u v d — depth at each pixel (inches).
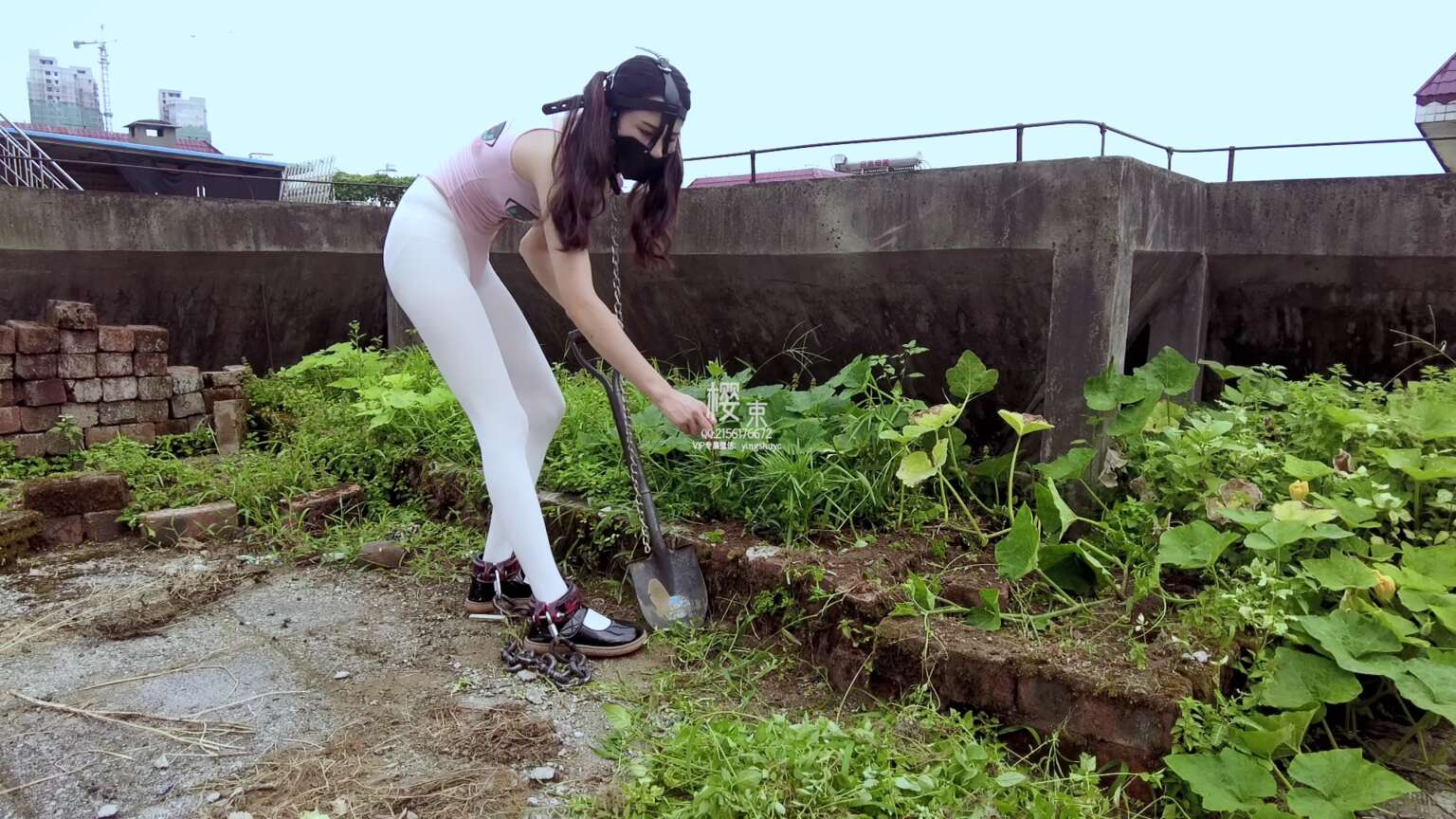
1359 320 134.2
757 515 106.3
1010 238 111.9
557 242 78.2
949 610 85.2
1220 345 148.3
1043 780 70.2
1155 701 69.1
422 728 76.5
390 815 64.1
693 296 161.3
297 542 121.8
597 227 162.2
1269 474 96.7
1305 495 91.8
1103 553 92.3
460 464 134.3
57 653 89.7
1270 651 77.2
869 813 63.1
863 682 84.1
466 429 139.5
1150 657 75.4
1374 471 98.0
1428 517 94.7
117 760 70.7
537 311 199.0
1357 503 87.4
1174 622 81.4
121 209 179.9
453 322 84.4
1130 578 91.4
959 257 119.6
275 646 93.3
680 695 82.7
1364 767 63.5
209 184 403.9
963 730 72.9
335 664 89.1
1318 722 80.7
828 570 91.1
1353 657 72.3
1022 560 86.9
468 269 88.3
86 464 142.4
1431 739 82.2
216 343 208.5
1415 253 121.4
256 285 204.4
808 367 158.2
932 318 134.1
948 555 99.9
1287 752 70.4
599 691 83.9
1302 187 128.1
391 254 86.7
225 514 126.3
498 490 87.4
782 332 156.2
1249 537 83.5
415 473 139.6
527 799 66.8
